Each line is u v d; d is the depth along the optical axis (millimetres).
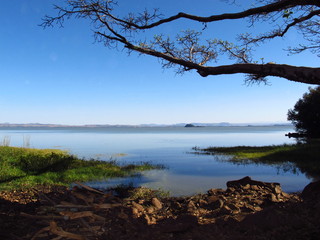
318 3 6727
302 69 6953
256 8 7254
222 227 4879
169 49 9508
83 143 47594
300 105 47469
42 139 63812
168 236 4652
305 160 18734
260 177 13609
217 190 8867
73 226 5113
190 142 50656
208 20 7875
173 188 11195
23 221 5484
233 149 28688
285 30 8922
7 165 13656
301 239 4059
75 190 6984
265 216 4844
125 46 8938
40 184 11281
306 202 5836
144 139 65062
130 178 13461
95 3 8250
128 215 5699
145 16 8586
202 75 8750
